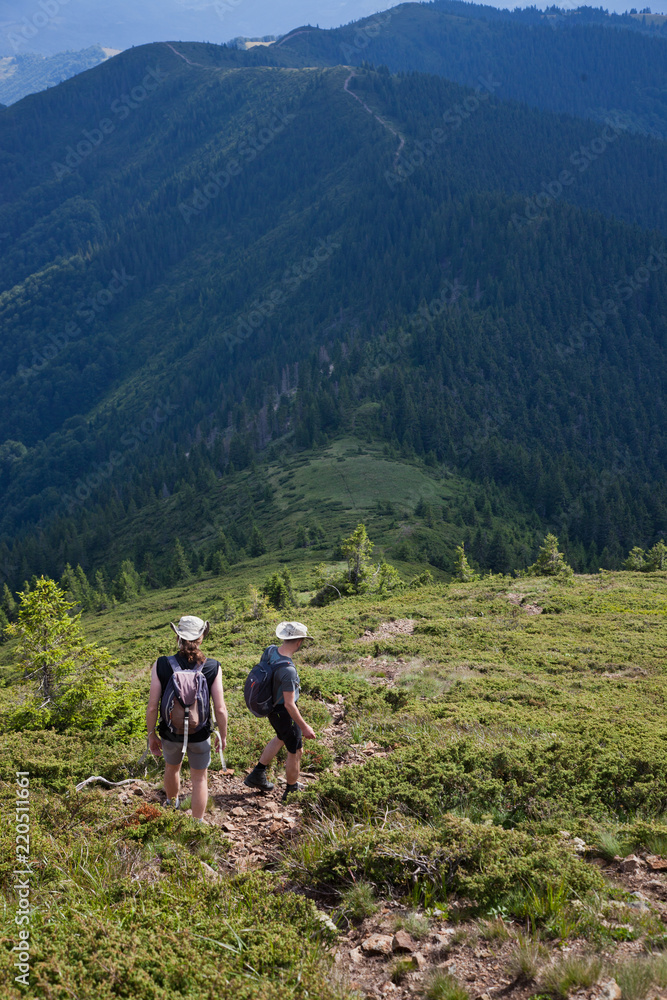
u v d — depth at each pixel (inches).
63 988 142.6
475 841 225.6
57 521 6899.6
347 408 7022.6
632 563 2928.2
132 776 326.6
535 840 233.3
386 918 196.9
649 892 203.5
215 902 191.5
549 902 191.5
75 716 427.8
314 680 554.6
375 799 276.5
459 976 165.8
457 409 7780.5
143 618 3400.6
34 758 338.6
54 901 183.6
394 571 1957.4
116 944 158.4
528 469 6437.0
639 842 239.0
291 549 4259.4
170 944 163.3
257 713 285.1
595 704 486.6
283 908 191.0
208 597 3540.8
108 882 199.9
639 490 6314.0
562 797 285.4
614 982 154.4
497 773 309.0
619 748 338.3
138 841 231.9
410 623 960.3
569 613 1049.5
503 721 410.6
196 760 256.1
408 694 516.1
